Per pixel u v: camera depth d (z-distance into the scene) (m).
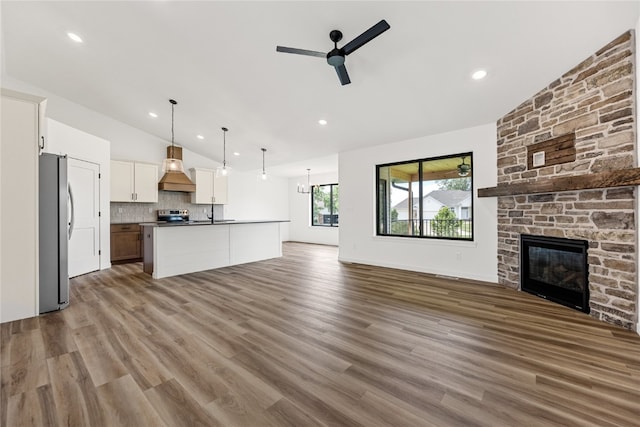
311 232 9.54
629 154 2.37
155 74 3.89
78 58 3.78
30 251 2.70
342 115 4.26
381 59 2.94
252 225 5.79
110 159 5.58
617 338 2.23
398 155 4.98
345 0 2.29
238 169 8.38
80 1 2.75
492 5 2.19
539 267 3.37
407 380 1.71
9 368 1.83
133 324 2.55
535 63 2.78
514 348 2.09
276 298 3.32
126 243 5.73
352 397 1.55
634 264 2.37
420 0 2.21
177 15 2.72
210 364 1.89
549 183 2.88
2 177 2.56
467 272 4.22
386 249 5.16
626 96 2.39
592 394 1.56
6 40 3.50
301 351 2.06
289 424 1.36
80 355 2.00
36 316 2.73
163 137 6.51
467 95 3.39
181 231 4.64
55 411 1.44
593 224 2.68
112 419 1.39
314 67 3.25
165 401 1.52
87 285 3.91
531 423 1.35
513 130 3.61
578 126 2.78
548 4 2.13
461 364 1.88
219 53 3.21
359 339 2.25
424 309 2.93
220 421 1.38
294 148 5.93
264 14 2.56
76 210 4.44
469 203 4.44
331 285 3.89
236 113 4.69
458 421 1.37
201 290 3.66
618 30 2.35
